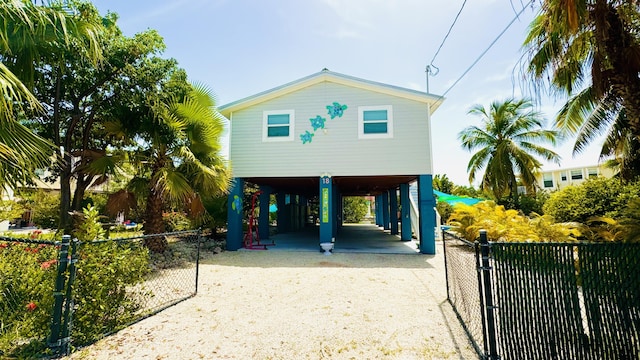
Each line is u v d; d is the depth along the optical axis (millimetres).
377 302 4539
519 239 7973
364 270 6785
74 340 3074
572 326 2611
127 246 3844
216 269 6891
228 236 9812
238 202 9992
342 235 14969
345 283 5641
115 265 3434
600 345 2531
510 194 18234
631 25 4148
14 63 4207
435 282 5715
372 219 33406
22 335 2861
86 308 3174
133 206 7648
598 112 8797
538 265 2752
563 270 2682
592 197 11211
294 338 3301
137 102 7105
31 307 2953
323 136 9711
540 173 18984
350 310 4191
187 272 6543
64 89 7027
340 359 2855
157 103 7168
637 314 2490
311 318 3887
